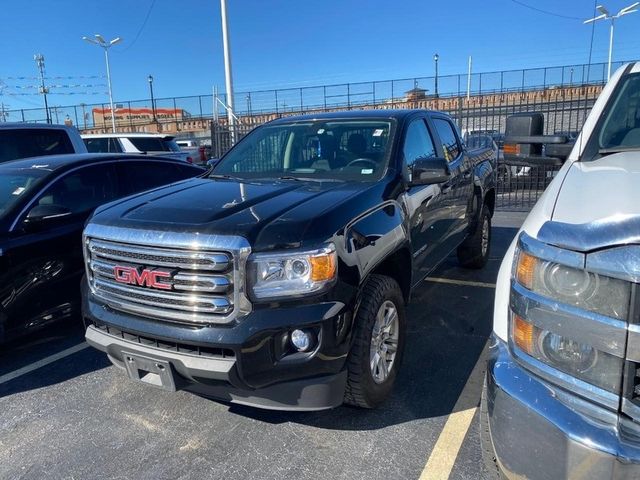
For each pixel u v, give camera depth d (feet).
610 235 5.15
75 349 14.58
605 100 9.48
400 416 10.62
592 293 5.26
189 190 11.69
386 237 10.53
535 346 5.83
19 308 13.52
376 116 14.07
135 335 9.45
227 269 8.55
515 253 6.45
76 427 10.66
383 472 8.93
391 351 10.85
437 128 16.22
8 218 13.76
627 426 5.11
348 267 9.18
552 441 5.48
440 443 9.68
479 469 8.95
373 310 9.86
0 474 9.24
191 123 127.85
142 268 9.30
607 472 5.11
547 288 5.66
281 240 8.61
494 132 54.03
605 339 5.18
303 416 10.72
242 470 9.11
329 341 8.76
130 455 9.66
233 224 8.86
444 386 11.78
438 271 21.15
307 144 13.75
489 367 6.57
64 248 14.53
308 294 8.62
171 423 10.68
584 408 5.35
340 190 10.91
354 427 10.27
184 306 8.89
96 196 16.48
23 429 10.65
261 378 8.54
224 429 10.39
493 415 6.20
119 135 44.73
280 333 8.52
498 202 40.24
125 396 11.87
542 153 11.39
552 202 6.41
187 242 8.74
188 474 9.06
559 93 111.75
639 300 4.99
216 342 8.51
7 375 13.09
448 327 15.23
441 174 11.94
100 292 10.18
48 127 25.18
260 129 15.51
